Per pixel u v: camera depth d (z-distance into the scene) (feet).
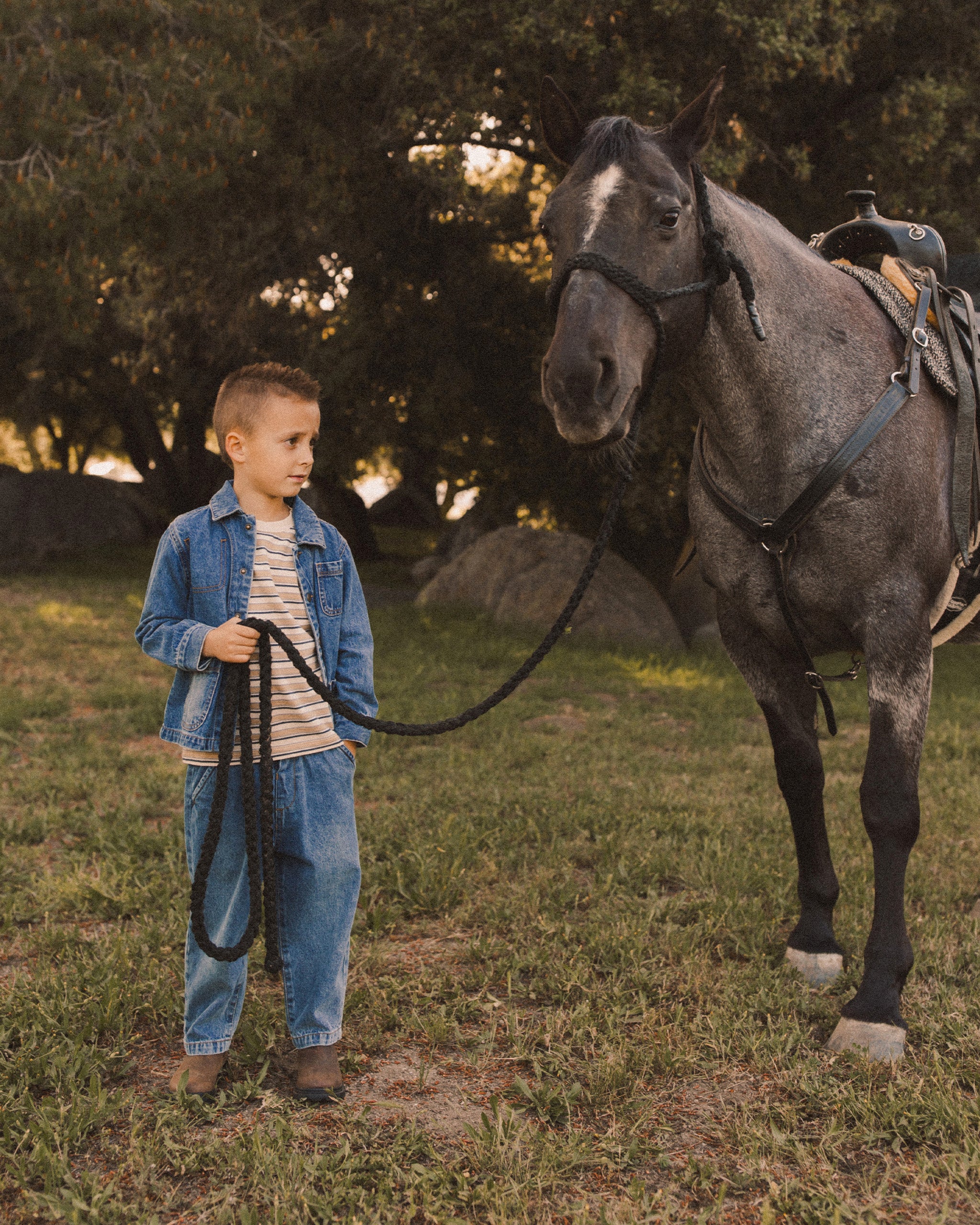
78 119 25.35
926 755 20.35
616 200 7.58
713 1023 8.73
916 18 31.09
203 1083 7.84
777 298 8.77
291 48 29.32
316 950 7.76
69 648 31.14
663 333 7.68
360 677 7.79
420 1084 8.02
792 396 8.70
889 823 8.65
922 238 10.06
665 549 42.24
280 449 7.55
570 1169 6.96
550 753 19.89
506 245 41.83
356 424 40.96
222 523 7.59
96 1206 6.44
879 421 8.68
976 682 31.60
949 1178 6.79
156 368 56.80
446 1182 6.75
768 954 10.44
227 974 7.72
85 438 99.71
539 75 29.12
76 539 66.54
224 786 7.09
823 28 28.60
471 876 12.42
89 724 21.68
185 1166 6.88
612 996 9.33
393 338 39.63
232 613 7.46
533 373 39.24
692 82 29.25
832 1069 8.21
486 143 34.22
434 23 28.71
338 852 7.73
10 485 67.00
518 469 43.19
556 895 11.94
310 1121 7.55
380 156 34.04
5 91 25.23
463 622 35.91
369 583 56.29
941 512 8.99
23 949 10.38
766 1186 6.84
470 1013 9.15
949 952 10.27
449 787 16.74
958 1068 8.11
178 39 27.68
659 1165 7.04
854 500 8.63
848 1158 7.14
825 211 33.17
